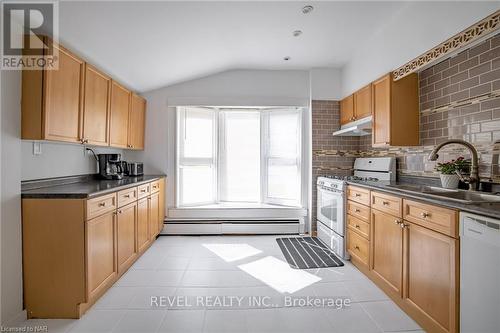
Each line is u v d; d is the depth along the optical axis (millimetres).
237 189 4188
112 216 2158
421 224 1700
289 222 3832
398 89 2547
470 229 1309
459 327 1388
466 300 1338
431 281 1602
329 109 3775
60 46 1854
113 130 2721
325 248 3244
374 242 2326
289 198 4023
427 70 2449
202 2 2057
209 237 3689
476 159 1848
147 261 2799
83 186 2232
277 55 3326
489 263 1205
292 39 2877
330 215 3197
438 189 2055
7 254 1645
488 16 1642
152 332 1658
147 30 2289
